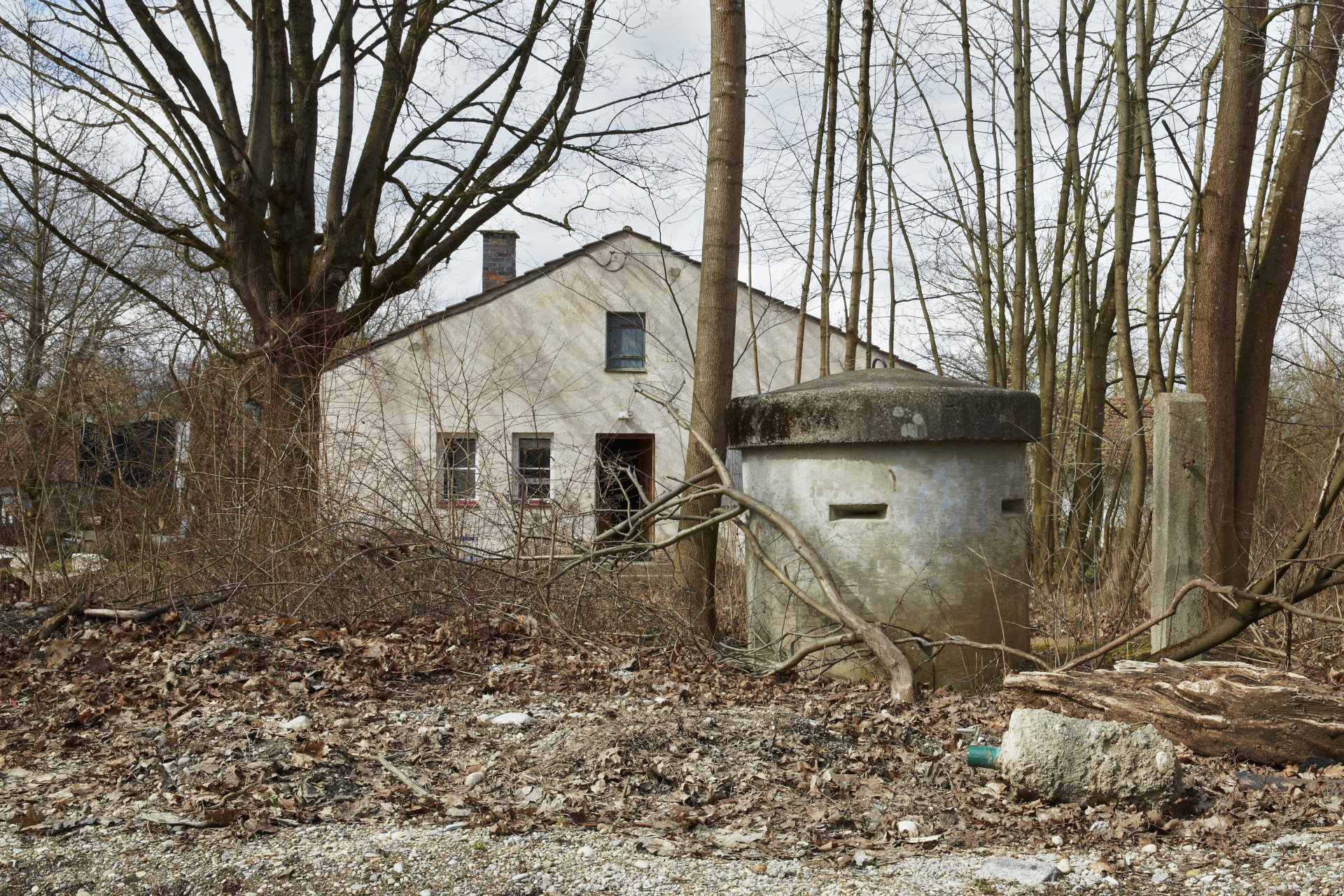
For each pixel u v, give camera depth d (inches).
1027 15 465.7
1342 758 184.4
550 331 791.1
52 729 194.5
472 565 298.5
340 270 498.6
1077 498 424.5
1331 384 555.5
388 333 732.0
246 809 151.2
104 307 398.3
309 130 505.0
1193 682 194.1
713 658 281.4
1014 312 462.0
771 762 178.2
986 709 221.8
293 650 249.6
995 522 258.1
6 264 627.5
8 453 343.0
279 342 382.6
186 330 383.6
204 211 528.4
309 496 316.8
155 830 145.3
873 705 222.7
